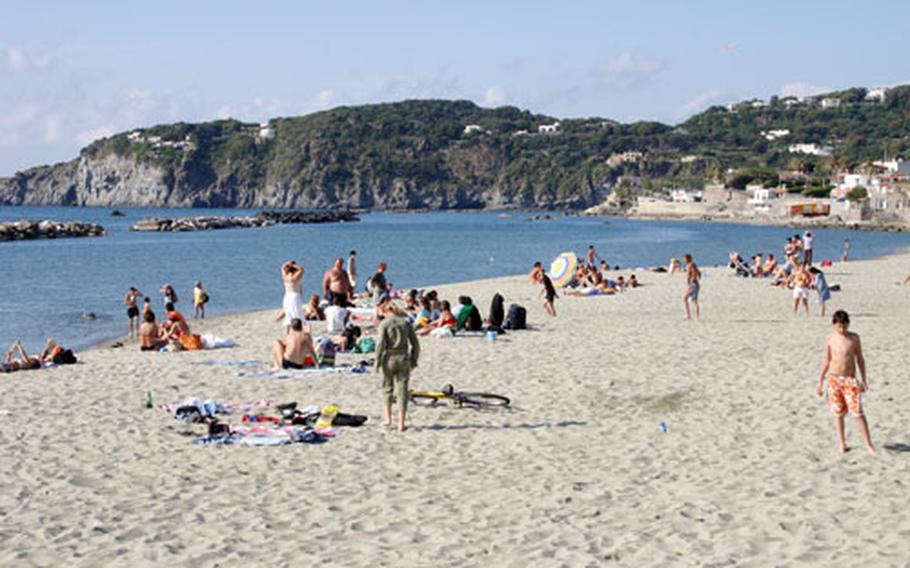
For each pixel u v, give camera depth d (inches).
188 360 753.6
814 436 453.4
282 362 677.9
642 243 3742.6
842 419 422.0
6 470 405.1
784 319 1009.5
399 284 1899.6
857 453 420.2
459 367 677.9
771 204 7086.6
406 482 386.9
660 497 360.8
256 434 462.9
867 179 6628.9
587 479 387.9
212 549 309.4
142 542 316.5
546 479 388.8
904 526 320.5
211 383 620.1
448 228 5792.3
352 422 489.1
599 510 346.0
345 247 3388.3
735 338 824.9
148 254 2888.8
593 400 550.9
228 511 349.4
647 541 311.0
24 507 354.6
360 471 403.9
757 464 405.7
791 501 351.6
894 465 398.9
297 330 681.0
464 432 474.9
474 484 382.9
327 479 391.9
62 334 1107.9
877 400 531.8
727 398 547.5
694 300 1021.2
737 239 4168.3
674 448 436.8
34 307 1392.7
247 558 301.3
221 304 1448.1
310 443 453.7
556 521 334.3
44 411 527.8
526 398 559.5
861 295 1325.0
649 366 669.3
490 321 911.0
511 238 4254.4
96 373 668.1
